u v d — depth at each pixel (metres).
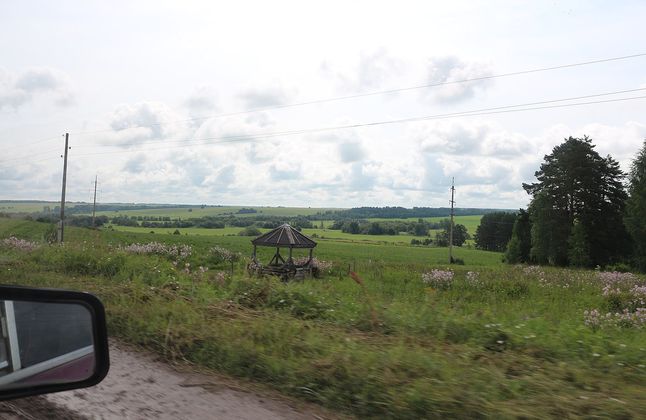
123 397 5.10
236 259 34.03
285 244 28.20
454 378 5.28
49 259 17.25
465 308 13.45
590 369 6.07
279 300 10.04
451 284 23.98
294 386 5.45
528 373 5.85
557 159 66.06
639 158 57.78
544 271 31.50
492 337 7.57
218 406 4.97
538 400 4.87
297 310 9.65
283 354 6.29
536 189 72.56
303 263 31.92
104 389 5.32
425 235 136.12
